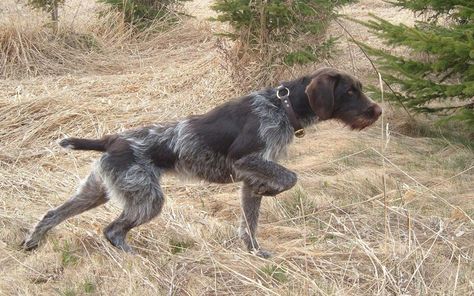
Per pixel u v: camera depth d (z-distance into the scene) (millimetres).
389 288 4371
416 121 6238
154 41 8398
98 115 6195
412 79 5777
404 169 5512
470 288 4355
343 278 4465
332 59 6957
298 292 4316
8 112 6129
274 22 6512
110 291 4375
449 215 4988
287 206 5094
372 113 4641
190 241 4781
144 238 4801
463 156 5660
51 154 5711
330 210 5039
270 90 4672
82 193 4711
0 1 9305
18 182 5391
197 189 5383
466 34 5539
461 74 6016
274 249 4734
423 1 6156
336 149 5781
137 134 4641
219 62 6801
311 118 4660
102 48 8008
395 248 4582
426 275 4484
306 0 6469
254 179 4574
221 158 4617
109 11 8711
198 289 4406
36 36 7594
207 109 6332
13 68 7207
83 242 4746
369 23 6207
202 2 11078
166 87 6750
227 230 4867
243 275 4445
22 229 4922
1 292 4398
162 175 4656
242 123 4594
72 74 7258
